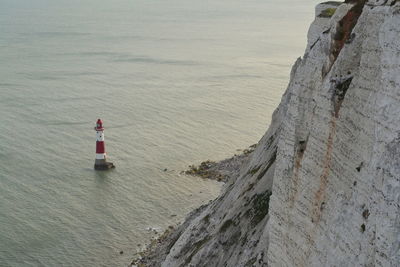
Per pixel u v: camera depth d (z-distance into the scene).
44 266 43.69
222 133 74.25
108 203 54.38
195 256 32.84
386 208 13.98
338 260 16.45
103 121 78.75
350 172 17.06
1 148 66.75
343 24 19.80
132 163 64.19
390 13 15.30
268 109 85.25
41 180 58.69
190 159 65.75
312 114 20.38
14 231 48.31
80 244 46.84
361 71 17.36
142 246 46.62
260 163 36.47
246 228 30.97
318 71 20.67
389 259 13.57
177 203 54.75
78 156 65.44
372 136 16.03
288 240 20.98
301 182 20.28
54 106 85.88
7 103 86.81
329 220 17.70
